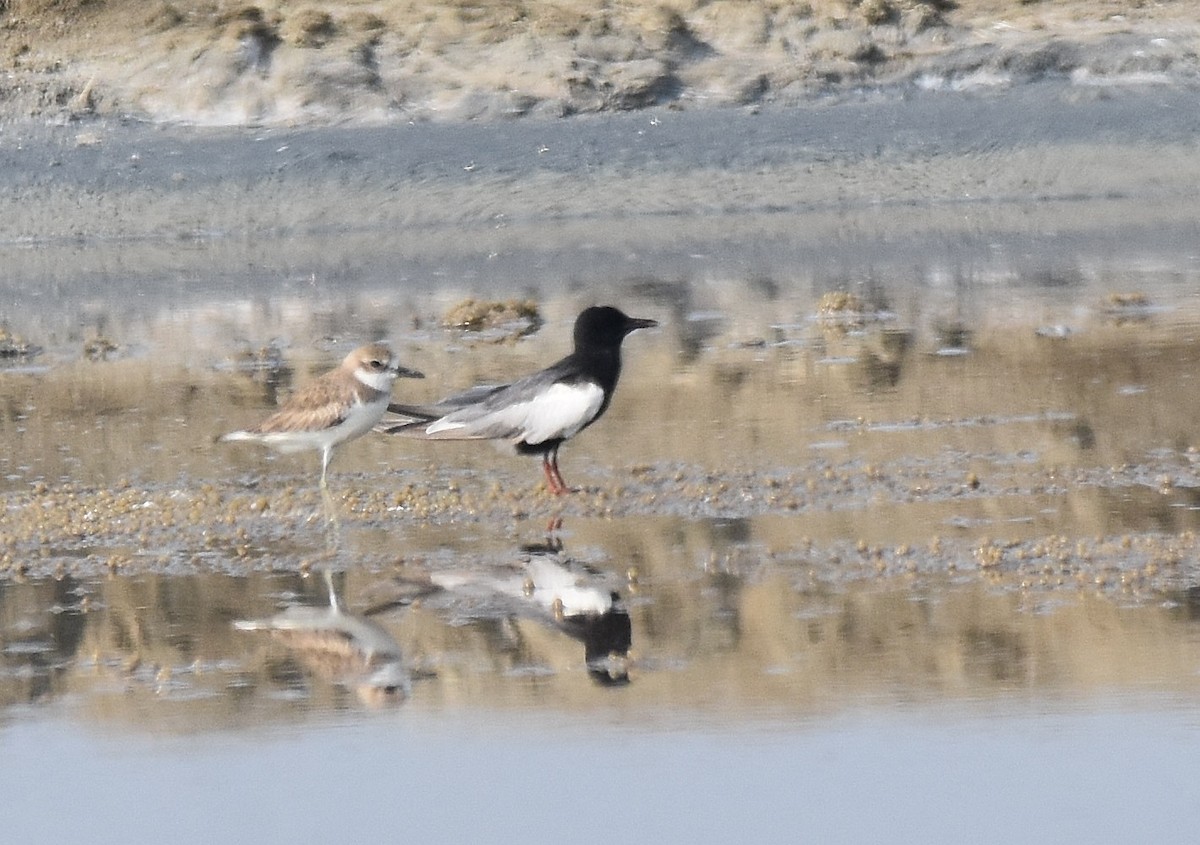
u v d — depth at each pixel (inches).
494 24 1285.7
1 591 427.5
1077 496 475.2
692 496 493.4
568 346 734.5
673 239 1021.8
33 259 1034.1
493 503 495.5
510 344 748.0
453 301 866.8
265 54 1243.8
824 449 542.9
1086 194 1104.2
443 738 326.0
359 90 1220.5
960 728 319.9
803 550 435.5
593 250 994.1
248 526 483.5
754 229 1042.7
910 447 540.4
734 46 1301.7
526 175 1139.3
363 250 1021.8
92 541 474.6
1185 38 1316.4
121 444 595.5
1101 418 567.2
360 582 425.7
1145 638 360.5
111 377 718.5
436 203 1099.3
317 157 1147.9
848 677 346.0
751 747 315.3
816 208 1094.4
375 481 532.1
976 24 1346.0
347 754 320.8
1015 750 309.6
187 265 998.4
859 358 687.7
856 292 848.3
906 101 1262.3
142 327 836.0
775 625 378.3
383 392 500.4
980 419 573.6
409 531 471.8
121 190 1120.2
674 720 329.1
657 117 1221.1
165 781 312.7
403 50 1257.4
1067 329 723.4
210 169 1139.3
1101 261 912.3
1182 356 657.0
